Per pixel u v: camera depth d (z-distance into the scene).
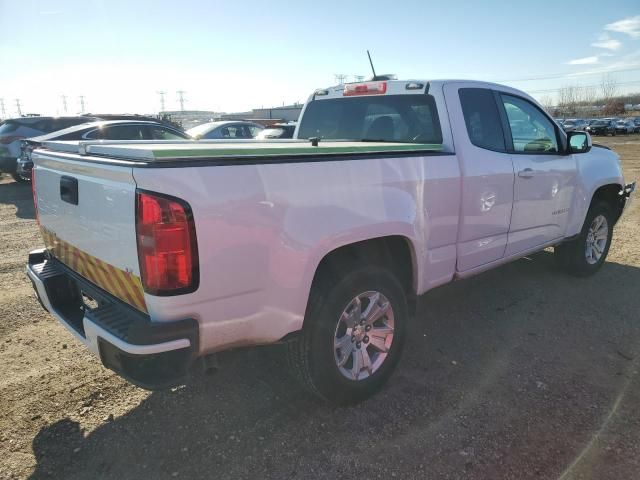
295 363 2.89
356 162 2.85
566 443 2.71
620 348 3.83
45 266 3.25
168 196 2.15
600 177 5.17
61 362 3.62
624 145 32.19
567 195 4.77
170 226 2.16
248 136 14.18
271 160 2.49
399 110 3.99
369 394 3.14
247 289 2.44
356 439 2.78
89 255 2.70
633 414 2.97
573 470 2.51
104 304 2.62
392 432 2.84
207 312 2.34
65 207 2.86
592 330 4.16
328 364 2.86
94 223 2.56
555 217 4.68
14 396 3.18
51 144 3.31
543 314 4.49
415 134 3.88
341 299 2.85
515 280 5.39
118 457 2.64
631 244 6.92
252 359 3.68
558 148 4.74
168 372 2.31
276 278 2.53
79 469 2.56
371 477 2.49
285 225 2.51
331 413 3.02
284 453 2.67
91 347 2.51
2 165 12.77
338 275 2.89
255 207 2.40
